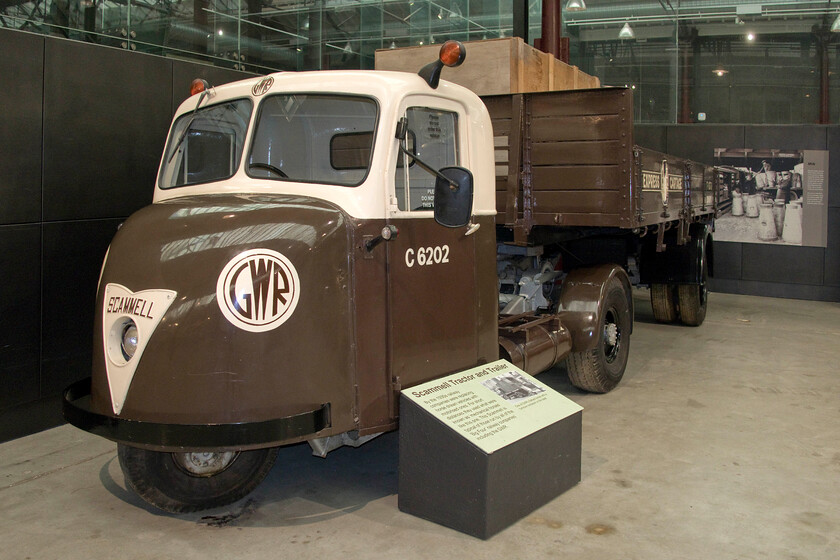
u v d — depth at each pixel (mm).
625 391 5762
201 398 2930
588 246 7020
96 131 4988
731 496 3752
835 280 10984
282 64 7848
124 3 5645
